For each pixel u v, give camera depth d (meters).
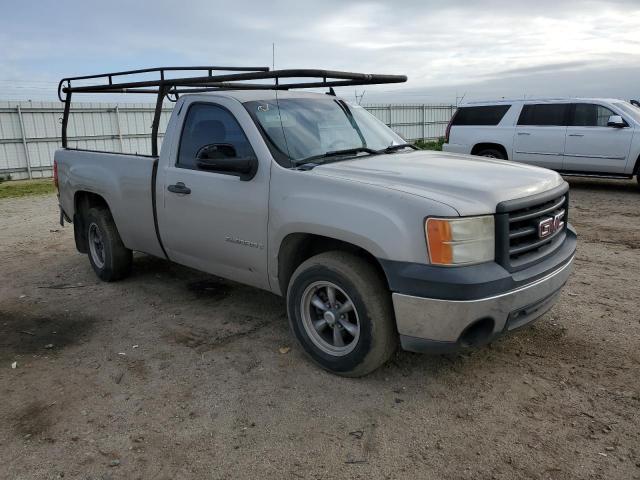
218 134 4.40
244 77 4.17
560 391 3.44
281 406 3.37
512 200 3.28
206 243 4.53
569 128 11.62
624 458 2.80
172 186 4.68
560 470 2.73
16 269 6.73
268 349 4.18
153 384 3.70
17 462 2.92
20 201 13.53
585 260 6.32
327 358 3.70
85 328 4.74
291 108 4.45
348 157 4.21
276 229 3.85
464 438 3.01
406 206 3.17
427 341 3.22
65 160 6.29
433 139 33.53
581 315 4.61
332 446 2.97
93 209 5.95
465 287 3.03
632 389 3.43
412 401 3.38
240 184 4.11
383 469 2.78
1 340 4.55
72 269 6.63
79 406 3.46
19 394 3.63
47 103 21.14
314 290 3.75
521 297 3.25
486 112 12.80
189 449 2.98
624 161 11.10
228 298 5.35
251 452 2.94
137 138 23.70
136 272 6.30
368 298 3.36
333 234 3.47
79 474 2.81
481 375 3.67
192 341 4.38
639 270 5.87
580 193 11.39
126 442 3.06
